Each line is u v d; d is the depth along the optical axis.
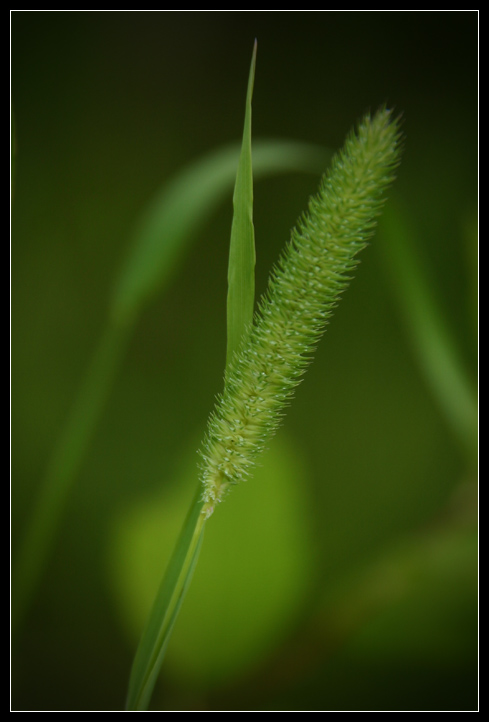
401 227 0.37
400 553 0.36
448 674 0.37
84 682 0.41
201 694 0.35
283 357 0.31
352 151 0.30
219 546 0.34
